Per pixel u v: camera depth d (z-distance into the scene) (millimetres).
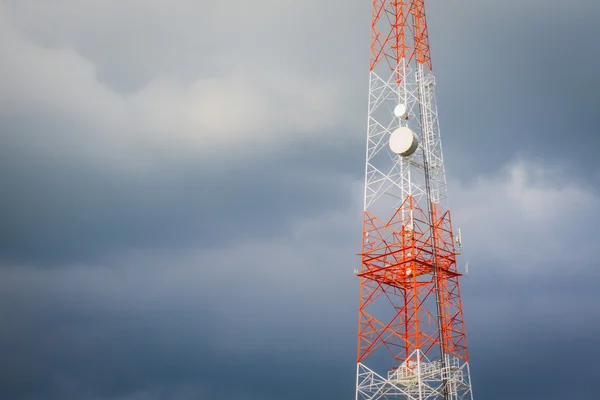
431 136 100000
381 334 89125
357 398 88625
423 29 104812
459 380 87500
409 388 87250
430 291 91125
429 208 94250
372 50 103875
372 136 99625
